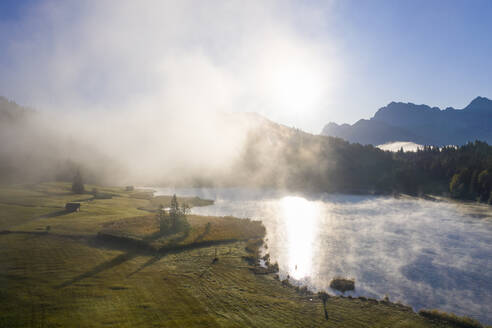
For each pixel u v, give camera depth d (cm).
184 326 2641
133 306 2988
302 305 3303
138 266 4269
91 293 3228
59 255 4475
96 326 2559
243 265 4638
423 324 2938
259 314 2991
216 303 3195
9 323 2527
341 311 3180
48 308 2831
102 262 4312
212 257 4950
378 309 3272
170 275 3984
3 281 3391
